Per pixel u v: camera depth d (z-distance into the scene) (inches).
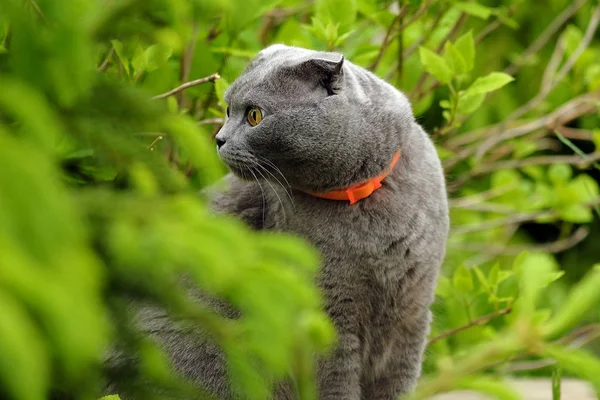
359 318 138.6
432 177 141.5
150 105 63.3
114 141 63.2
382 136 134.0
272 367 56.4
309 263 59.7
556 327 60.1
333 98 131.3
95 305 47.6
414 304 140.7
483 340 171.6
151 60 132.0
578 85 219.1
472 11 177.9
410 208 135.6
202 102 174.9
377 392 148.3
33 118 46.7
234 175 138.4
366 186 134.3
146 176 66.0
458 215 230.1
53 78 52.6
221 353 136.6
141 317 136.1
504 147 226.1
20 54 52.4
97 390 68.2
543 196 209.9
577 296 59.0
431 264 139.6
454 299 176.6
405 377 147.4
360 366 141.8
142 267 53.8
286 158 133.2
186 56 151.9
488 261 247.8
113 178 90.2
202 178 84.1
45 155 47.5
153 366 66.9
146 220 55.2
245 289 53.7
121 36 66.6
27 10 58.5
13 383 40.1
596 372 57.9
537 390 186.1
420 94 189.5
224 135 134.0
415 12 195.9
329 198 135.8
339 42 165.5
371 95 136.0
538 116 253.9
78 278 45.6
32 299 42.1
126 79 133.3
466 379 64.1
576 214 207.2
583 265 286.7
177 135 65.2
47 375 50.0
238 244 54.4
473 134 225.1
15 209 42.7
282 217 138.2
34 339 42.7
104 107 62.1
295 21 193.2
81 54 51.4
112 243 52.9
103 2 60.8
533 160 223.1
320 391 138.4
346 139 132.2
